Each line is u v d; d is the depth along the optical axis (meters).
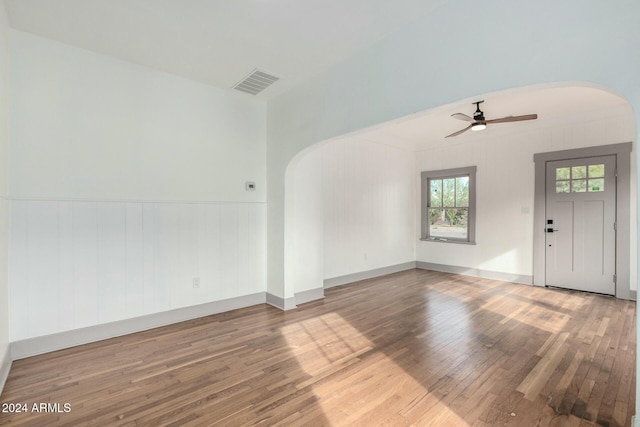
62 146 2.72
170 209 3.34
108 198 2.95
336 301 4.22
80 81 2.81
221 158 3.73
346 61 3.01
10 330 2.48
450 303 4.10
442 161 6.25
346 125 3.02
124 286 3.04
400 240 6.34
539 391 2.12
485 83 2.07
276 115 3.96
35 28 2.51
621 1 1.59
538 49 1.86
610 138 4.34
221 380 2.25
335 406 1.96
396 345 2.83
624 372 2.34
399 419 1.84
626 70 1.57
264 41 2.72
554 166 4.84
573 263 4.68
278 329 3.22
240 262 3.89
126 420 1.83
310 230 4.24
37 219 2.60
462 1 2.18
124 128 3.04
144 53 2.91
